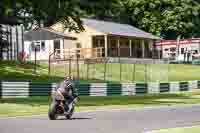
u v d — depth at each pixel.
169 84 95.06
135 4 190.12
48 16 84.06
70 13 85.44
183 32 190.38
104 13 90.75
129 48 152.38
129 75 116.12
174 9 188.75
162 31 195.75
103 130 36.31
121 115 50.72
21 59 122.00
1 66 104.50
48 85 74.00
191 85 101.06
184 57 168.00
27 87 71.38
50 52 125.12
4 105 60.12
